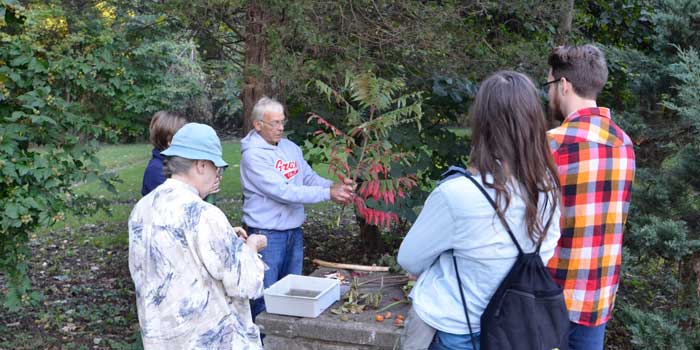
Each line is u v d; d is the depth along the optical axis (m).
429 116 4.82
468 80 4.64
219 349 1.95
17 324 4.54
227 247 1.95
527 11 4.57
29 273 5.79
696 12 3.61
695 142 3.54
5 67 3.80
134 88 4.22
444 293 1.81
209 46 5.13
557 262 2.09
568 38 4.91
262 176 3.56
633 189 3.59
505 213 1.65
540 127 1.68
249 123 4.42
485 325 1.72
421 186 5.12
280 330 2.65
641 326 3.45
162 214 1.94
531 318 1.69
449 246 1.75
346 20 4.14
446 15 4.25
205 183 2.07
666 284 3.68
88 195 4.45
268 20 4.10
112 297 5.18
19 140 3.89
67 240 7.05
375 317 2.67
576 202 2.03
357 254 5.98
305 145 4.82
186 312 1.91
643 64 3.92
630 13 5.61
